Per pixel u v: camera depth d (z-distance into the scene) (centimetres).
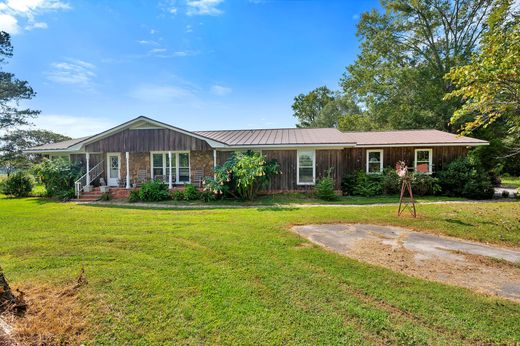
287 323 288
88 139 1374
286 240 573
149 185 1265
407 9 2202
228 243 555
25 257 489
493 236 591
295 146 1275
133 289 363
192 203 1166
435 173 1349
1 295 299
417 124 2247
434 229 655
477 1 2034
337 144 1261
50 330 273
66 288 365
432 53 2347
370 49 2461
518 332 270
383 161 1405
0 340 252
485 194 1169
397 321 289
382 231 652
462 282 379
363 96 2572
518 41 509
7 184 1476
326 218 788
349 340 261
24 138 2634
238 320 294
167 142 1343
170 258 477
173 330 279
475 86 553
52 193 1438
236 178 1210
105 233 647
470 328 276
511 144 1082
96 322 291
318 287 365
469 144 1277
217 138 1487
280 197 1262
